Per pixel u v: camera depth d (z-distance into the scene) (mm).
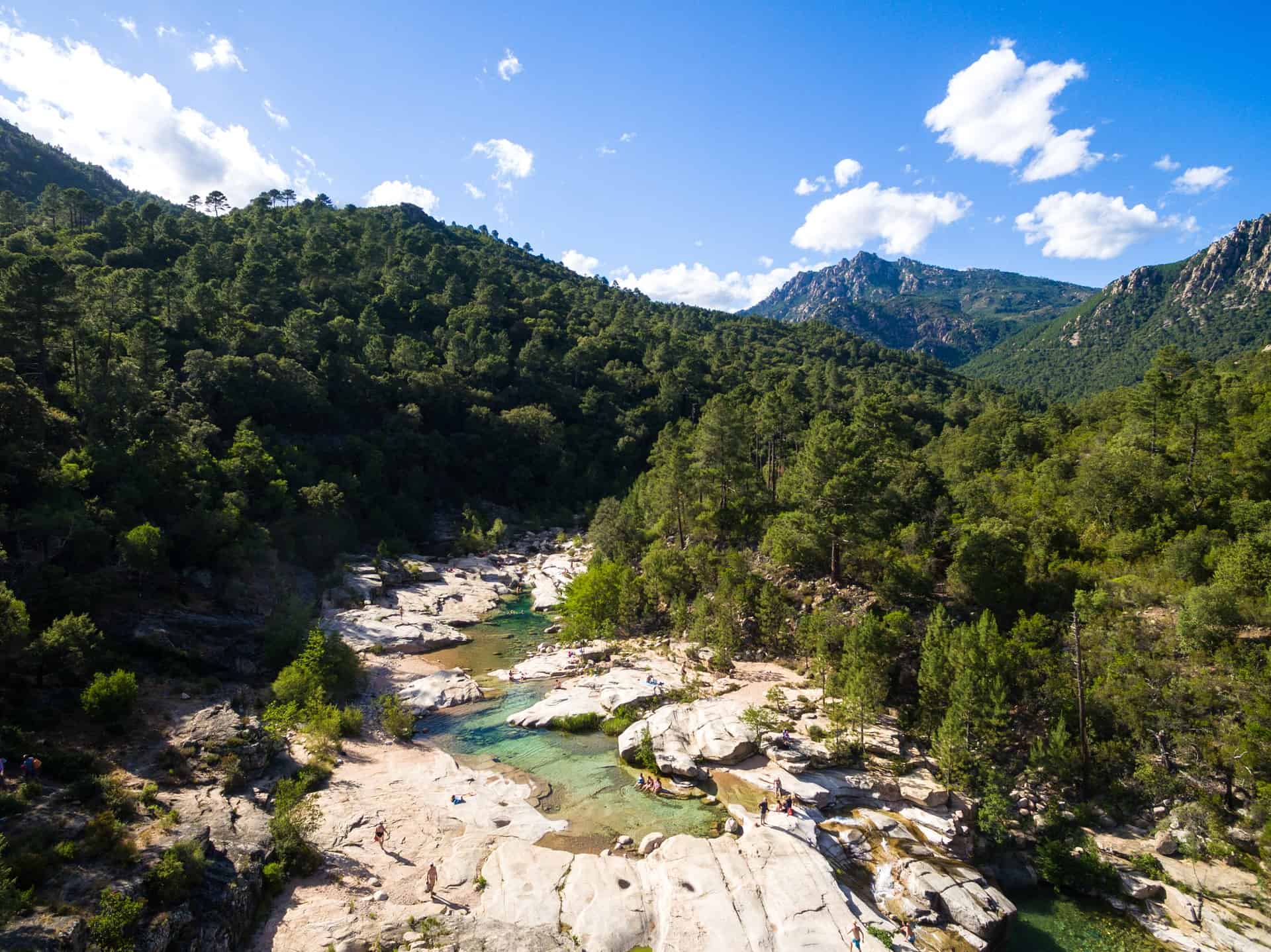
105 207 153125
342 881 33031
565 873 34000
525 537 119562
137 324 84312
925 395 174500
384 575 87312
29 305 69500
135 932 25234
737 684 55406
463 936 29297
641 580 74500
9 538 51219
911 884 33906
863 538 62156
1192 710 39750
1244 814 36438
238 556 66188
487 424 132625
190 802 35312
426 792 42000
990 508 68938
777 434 97750
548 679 62344
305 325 118062
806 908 31094
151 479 63344
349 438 108562
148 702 45156
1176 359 99688
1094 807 40156
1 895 23312
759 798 41125
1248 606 41781
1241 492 58812
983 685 42125
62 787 33125
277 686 50375
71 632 43469
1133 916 34625
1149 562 53125
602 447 146875
